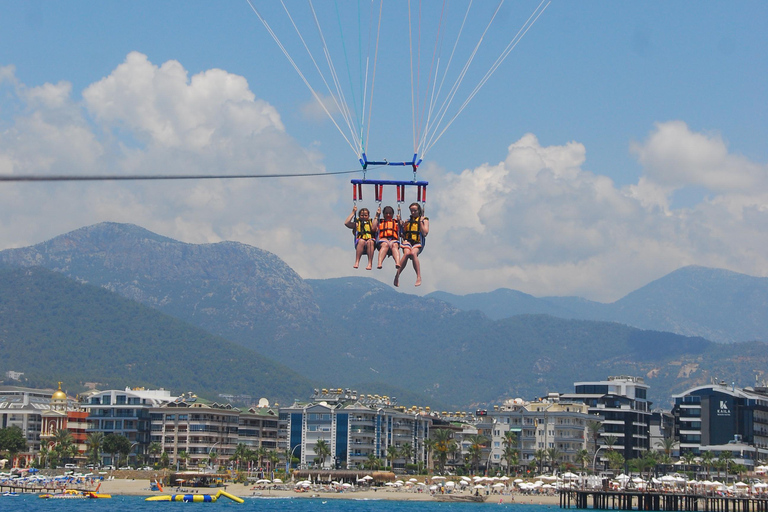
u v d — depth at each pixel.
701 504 196.62
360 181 46.91
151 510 167.00
